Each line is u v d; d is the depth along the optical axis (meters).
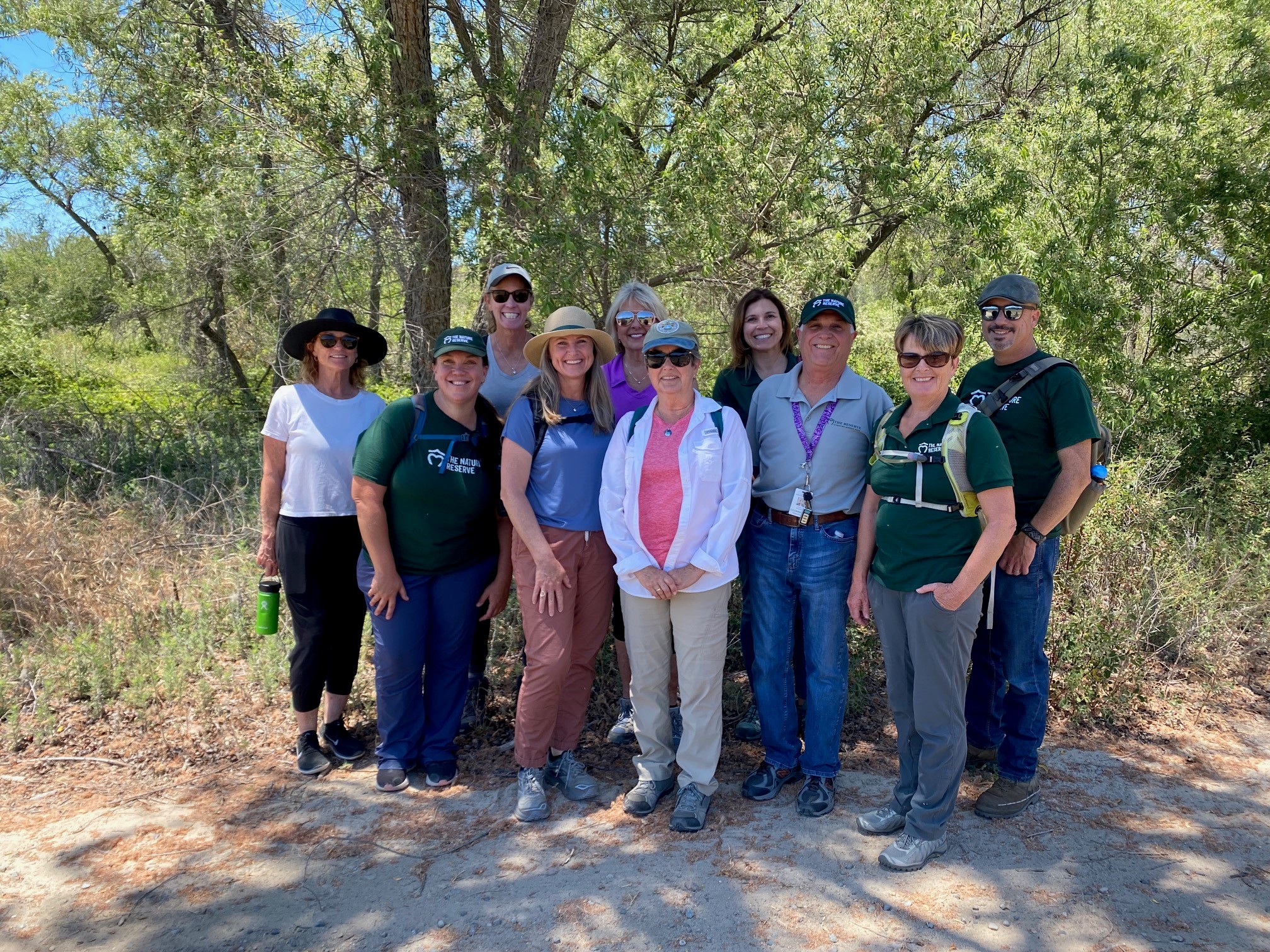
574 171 6.91
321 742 3.92
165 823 3.30
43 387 12.55
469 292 9.05
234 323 10.66
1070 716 4.18
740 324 3.95
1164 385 8.09
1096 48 8.77
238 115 7.14
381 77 6.72
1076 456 3.13
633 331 3.86
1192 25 8.46
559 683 3.37
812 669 3.41
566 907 2.80
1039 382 3.27
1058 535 3.34
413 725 3.69
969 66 9.33
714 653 3.27
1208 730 4.12
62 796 3.47
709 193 7.40
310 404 3.69
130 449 7.86
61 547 5.38
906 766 3.21
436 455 3.46
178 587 5.51
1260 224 8.35
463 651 3.69
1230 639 4.85
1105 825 3.29
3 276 20.56
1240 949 2.59
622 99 8.48
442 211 7.21
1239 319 8.41
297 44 7.80
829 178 8.05
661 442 3.26
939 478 2.88
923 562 2.91
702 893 2.87
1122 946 2.60
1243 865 3.04
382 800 3.51
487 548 3.72
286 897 2.87
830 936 2.65
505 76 7.24
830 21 8.02
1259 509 6.40
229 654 4.70
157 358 16.72
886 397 3.45
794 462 3.39
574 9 7.69
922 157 8.45
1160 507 5.60
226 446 8.40
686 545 3.17
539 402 3.40
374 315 7.64
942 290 9.60
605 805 3.48
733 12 8.50
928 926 2.69
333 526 3.64
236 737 3.96
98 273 17.17
